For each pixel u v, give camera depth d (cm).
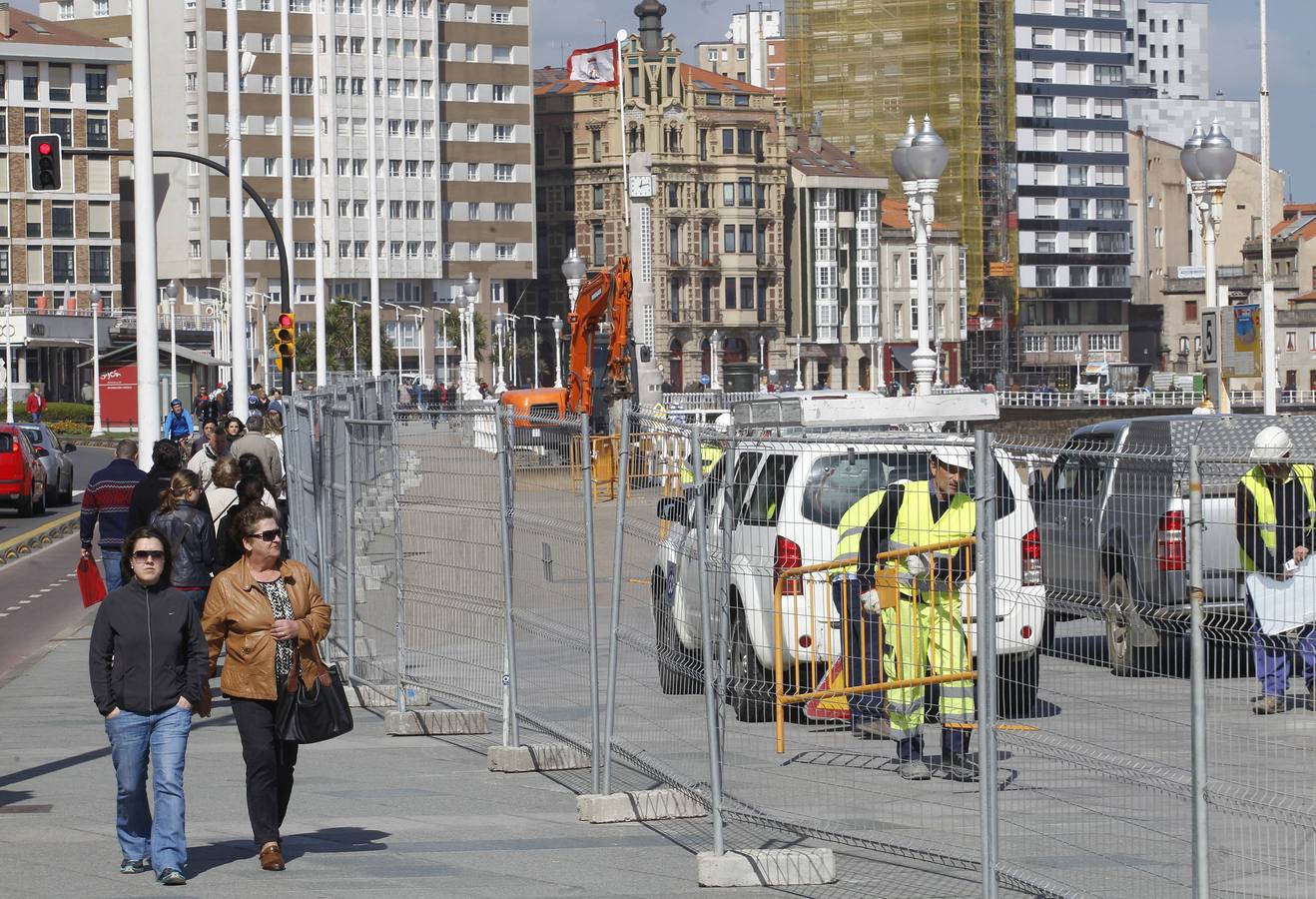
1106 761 1190
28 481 7138
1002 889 1355
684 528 1630
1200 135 5656
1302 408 13275
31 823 1816
